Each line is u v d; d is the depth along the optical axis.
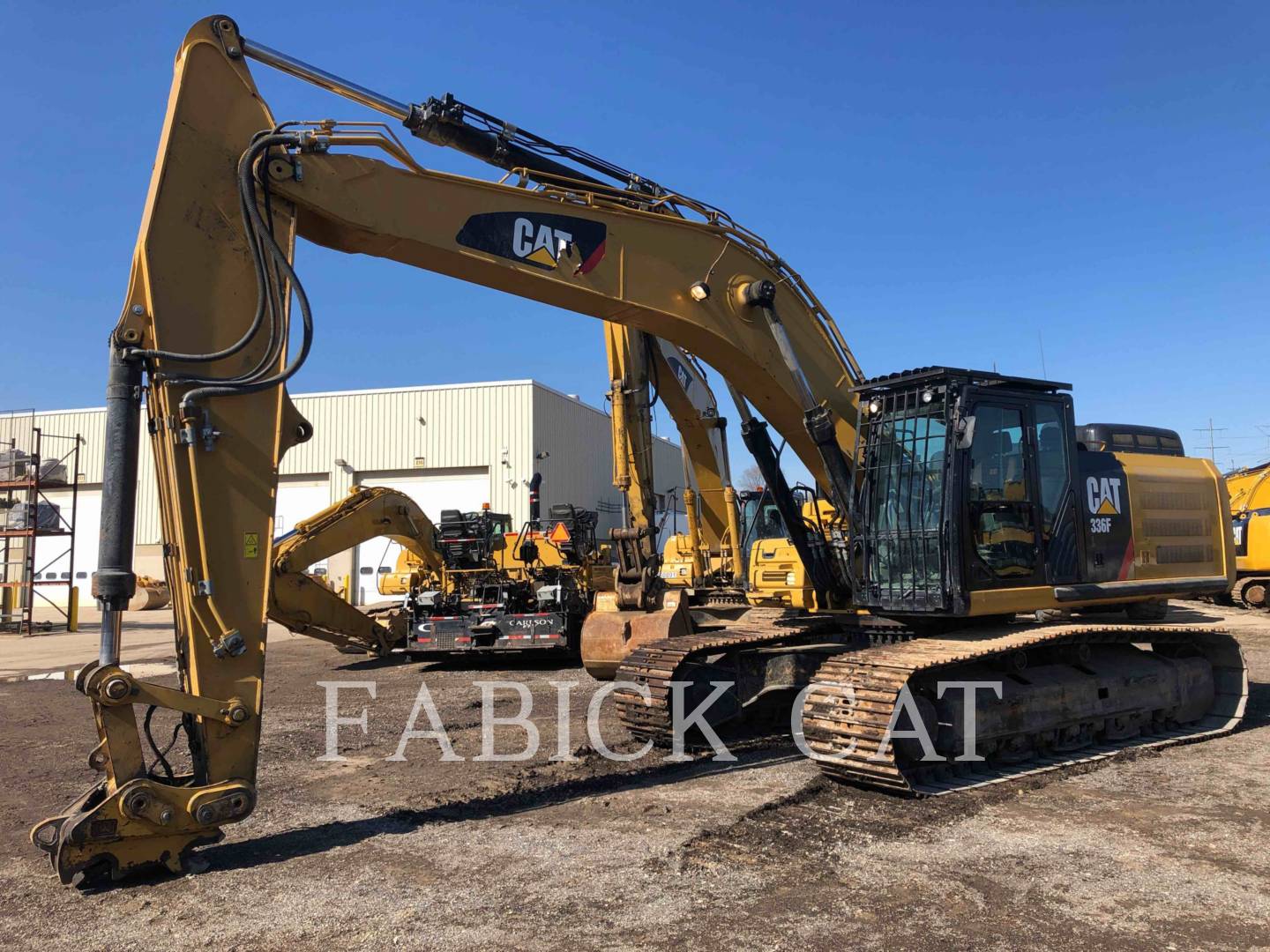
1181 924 4.16
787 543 12.93
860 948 3.91
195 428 5.00
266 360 5.25
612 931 4.09
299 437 5.51
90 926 4.18
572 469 35.47
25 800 6.43
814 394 8.18
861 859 5.01
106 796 4.96
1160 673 8.41
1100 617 8.68
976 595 7.06
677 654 7.45
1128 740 8.06
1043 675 7.53
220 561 5.04
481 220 6.22
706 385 12.42
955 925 4.14
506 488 31.91
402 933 4.08
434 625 13.78
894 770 6.00
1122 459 8.84
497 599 14.01
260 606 5.14
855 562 7.81
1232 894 4.52
